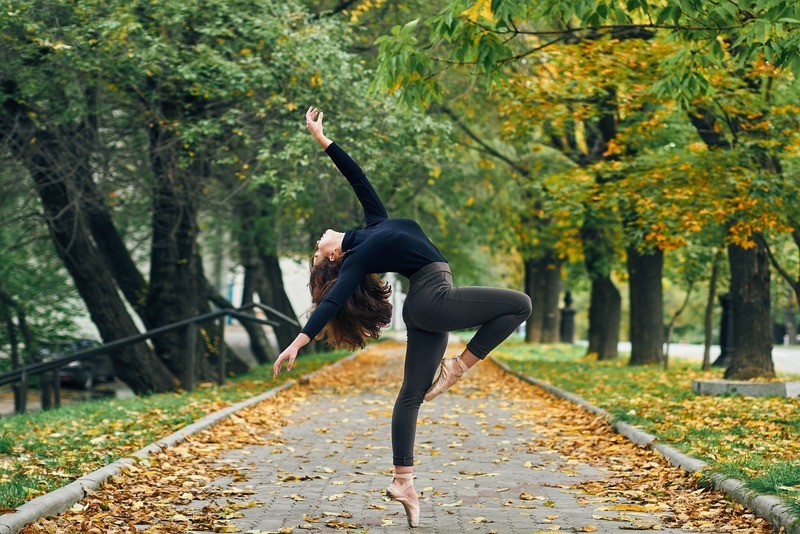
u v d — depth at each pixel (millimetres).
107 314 15297
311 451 8039
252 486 6234
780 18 6660
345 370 20703
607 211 18594
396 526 4977
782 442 7359
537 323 34375
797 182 12820
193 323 14266
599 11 7449
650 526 4883
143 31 12195
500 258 36438
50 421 9867
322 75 13383
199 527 4863
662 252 20219
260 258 25547
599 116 15070
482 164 20969
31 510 4688
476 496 5898
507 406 12227
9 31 12211
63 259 15156
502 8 7121
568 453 7867
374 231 4773
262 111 13781
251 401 11820
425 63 7957
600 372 17516
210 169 16516
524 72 15719
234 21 12773
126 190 16453
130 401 12352
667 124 15625
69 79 13164
